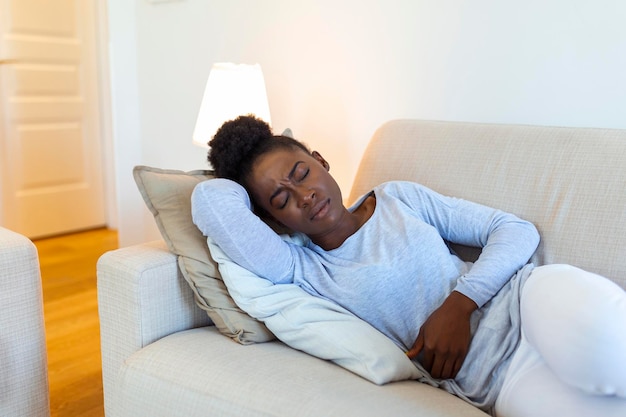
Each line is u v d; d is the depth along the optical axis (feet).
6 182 10.84
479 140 4.79
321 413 2.98
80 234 11.82
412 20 6.20
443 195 4.70
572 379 2.85
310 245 4.47
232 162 4.33
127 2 9.09
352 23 6.69
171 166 9.15
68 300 8.41
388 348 3.55
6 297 4.35
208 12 8.16
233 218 3.84
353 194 5.21
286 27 7.32
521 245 4.01
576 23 5.21
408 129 5.20
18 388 4.47
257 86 6.52
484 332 3.64
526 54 5.53
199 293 3.98
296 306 3.75
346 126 6.94
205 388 3.33
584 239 4.05
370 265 3.99
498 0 5.61
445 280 3.99
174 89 8.84
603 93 5.16
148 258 3.99
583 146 4.33
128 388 3.61
